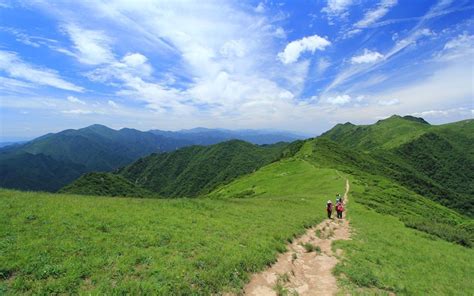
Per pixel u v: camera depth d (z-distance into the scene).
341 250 23.48
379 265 21.20
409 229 40.34
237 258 17.05
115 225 19.80
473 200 171.38
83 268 13.53
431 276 21.48
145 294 12.34
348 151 173.38
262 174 116.62
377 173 151.75
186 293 13.06
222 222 25.31
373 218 42.66
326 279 17.53
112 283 12.87
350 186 70.00
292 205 43.94
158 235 19.08
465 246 37.47
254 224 26.50
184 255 16.77
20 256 13.64
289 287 15.97
